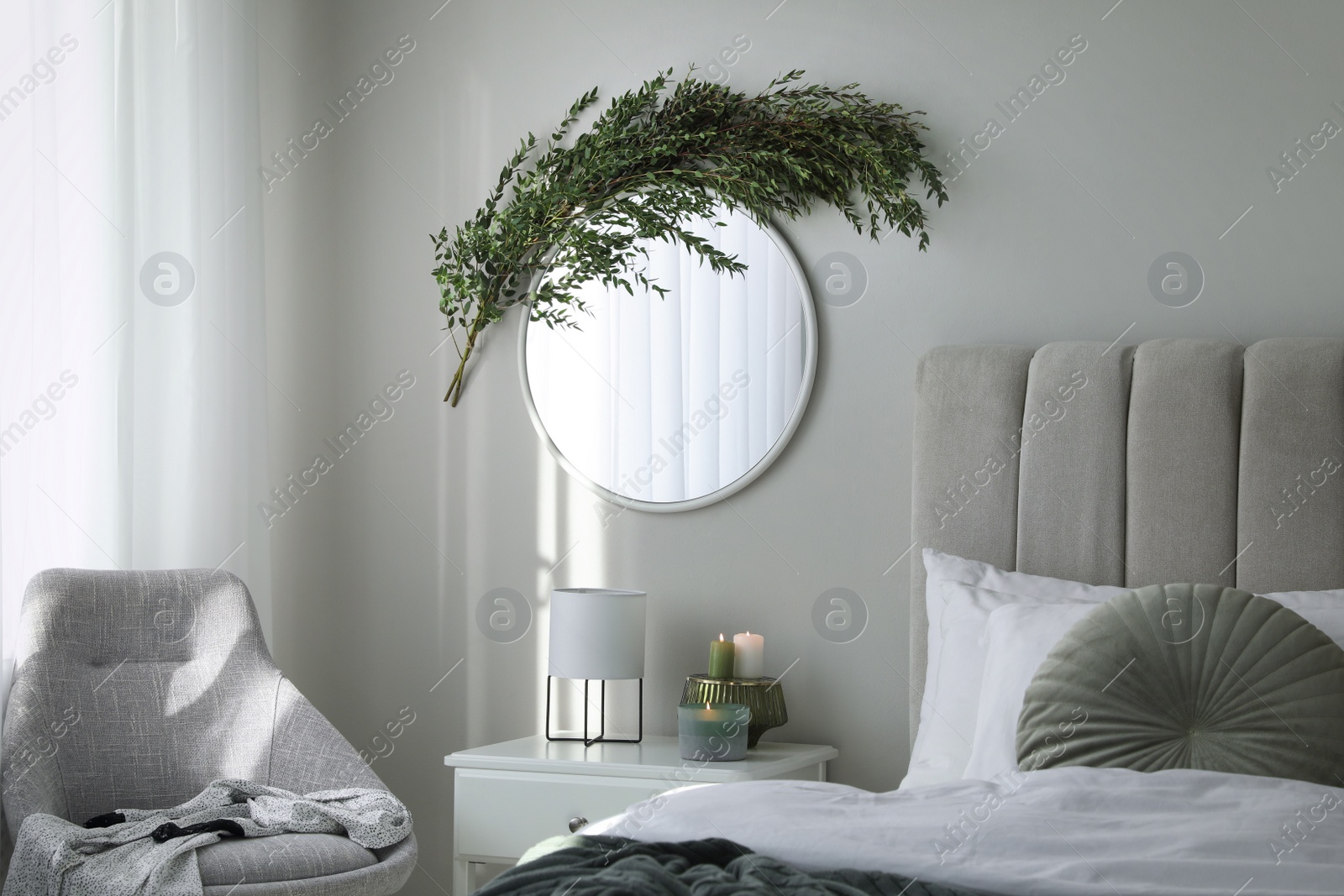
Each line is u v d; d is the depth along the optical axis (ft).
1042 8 9.11
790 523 9.48
